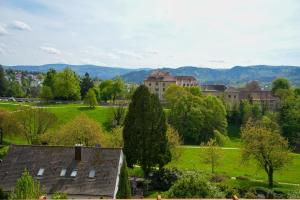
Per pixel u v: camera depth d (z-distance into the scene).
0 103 155.62
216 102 133.88
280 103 182.62
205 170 86.19
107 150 56.91
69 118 138.25
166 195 39.75
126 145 75.56
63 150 58.09
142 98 75.00
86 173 54.28
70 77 174.12
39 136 94.69
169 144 88.25
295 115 139.12
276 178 82.06
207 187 40.09
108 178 53.28
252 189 65.31
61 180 53.84
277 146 74.75
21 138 111.69
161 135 75.19
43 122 102.75
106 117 142.38
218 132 121.44
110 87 192.50
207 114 130.12
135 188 66.44
